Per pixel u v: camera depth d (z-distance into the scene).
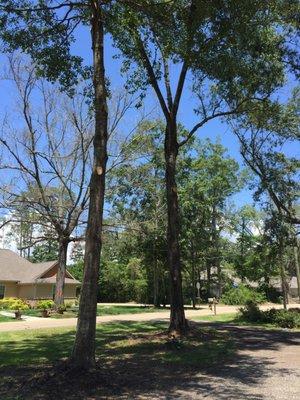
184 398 7.92
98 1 10.77
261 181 26.11
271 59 16.20
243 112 19.30
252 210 55.59
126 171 36.34
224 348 13.96
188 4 13.41
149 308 40.62
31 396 7.82
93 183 9.84
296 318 22.78
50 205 31.17
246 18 12.54
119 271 58.72
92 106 12.76
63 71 12.37
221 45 13.29
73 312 30.94
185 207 43.88
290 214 26.44
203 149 51.97
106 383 8.73
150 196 38.62
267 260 29.95
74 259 60.12
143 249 42.59
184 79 17.34
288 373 10.27
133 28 14.25
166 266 44.91
